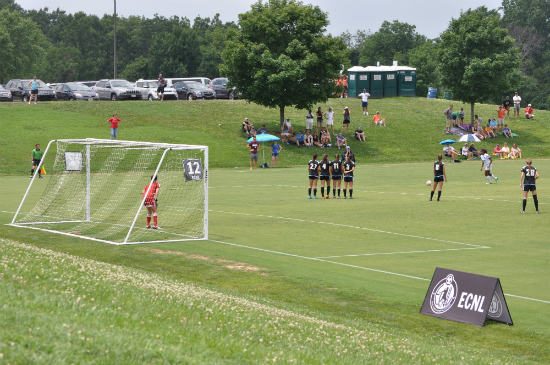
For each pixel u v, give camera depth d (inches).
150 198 1033.5
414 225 1067.3
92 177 1857.8
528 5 6825.8
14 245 698.2
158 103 3110.2
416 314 577.9
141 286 512.1
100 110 2886.3
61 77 7007.9
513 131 3154.5
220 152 2503.7
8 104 2856.8
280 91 2672.2
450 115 3009.4
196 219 1143.0
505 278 703.7
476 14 3164.4
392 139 2893.7
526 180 1208.8
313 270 742.5
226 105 3196.4
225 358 331.6
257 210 1254.9
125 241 906.7
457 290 569.6
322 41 2721.5
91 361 287.0
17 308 354.0
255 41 2800.2
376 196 1498.5
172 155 2306.8
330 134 2891.2
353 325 510.0
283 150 2618.1
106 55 7500.0
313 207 1299.2
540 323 551.8
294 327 445.7
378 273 729.0
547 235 974.4
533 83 5797.2
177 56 6412.4
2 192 1542.8
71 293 429.4
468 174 2065.7
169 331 368.5
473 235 975.0
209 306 472.1
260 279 700.0
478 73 3019.2
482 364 415.2
